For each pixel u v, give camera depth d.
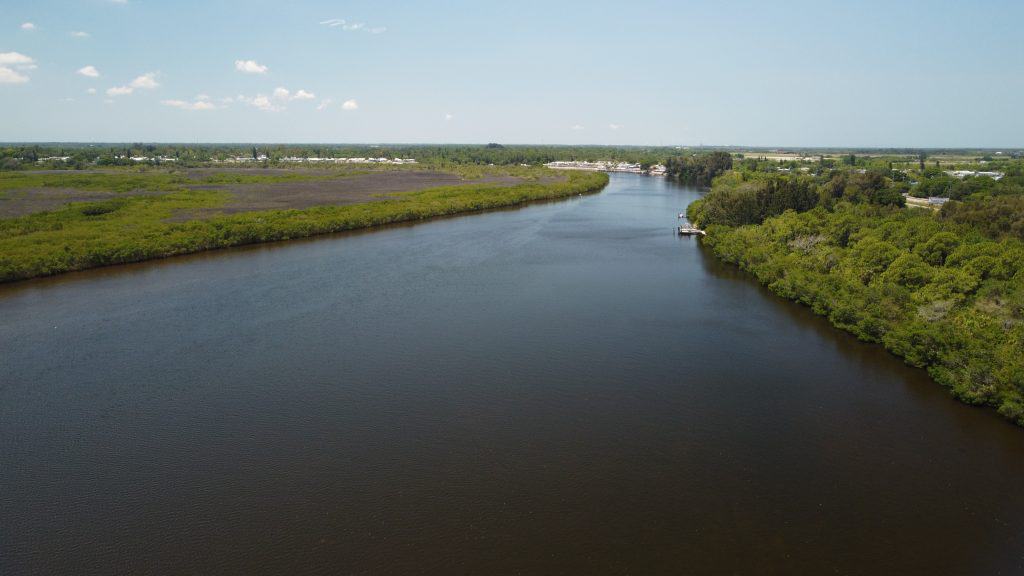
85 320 46.00
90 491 25.91
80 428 30.81
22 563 21.91
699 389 35.47
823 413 32.72
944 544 23.03
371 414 32.34
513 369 37.97
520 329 45.00
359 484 26.33
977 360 33.81
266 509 24.73
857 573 21.56
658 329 45.25
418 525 23.81
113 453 28.67
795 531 23.69
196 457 28.31
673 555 22.31
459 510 24.72
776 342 42.84
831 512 24.81
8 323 45.22
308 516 24.31
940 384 35.94
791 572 21.58
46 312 47.75
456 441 29.78
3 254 57.78
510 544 22.78
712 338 43.53
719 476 27.11
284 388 35.22
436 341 42.53
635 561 21.98
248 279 58.16
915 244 54.97
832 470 27.64
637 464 27.95
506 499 25.44
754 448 29.36
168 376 36.66
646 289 56.00
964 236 56.53
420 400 33.88
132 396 34.16
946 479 26.98
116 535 23.28
